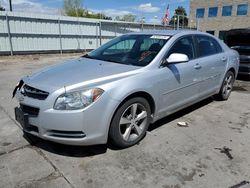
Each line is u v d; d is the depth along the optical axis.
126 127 3.30
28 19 17.75
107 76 3.11
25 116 3.00
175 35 4.06
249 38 8.16
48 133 2.90
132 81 3.17
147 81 3.35
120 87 3.03
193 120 4.39
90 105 2.82
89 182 2.63
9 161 3.00
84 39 21.47
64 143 2.91
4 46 16.92
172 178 2.72
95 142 2.97
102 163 2.98
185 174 2.80
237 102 5.53
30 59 15.71
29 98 2.99
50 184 2.59
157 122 4.26
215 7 40.50
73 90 2.82
